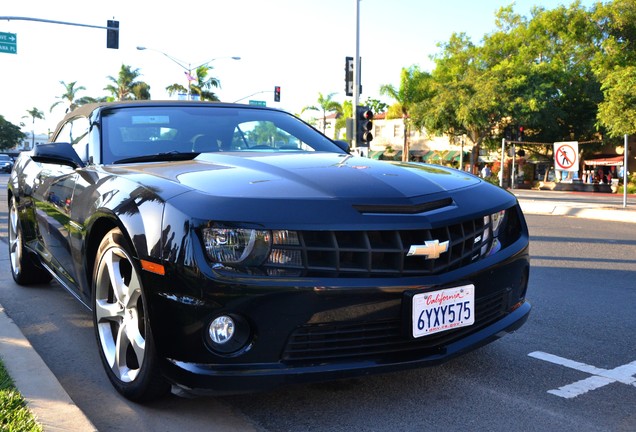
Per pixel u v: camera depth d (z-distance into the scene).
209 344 2.24
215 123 3.76
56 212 3.59
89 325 3.93
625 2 39.12
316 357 2.34
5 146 87.19
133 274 2.52
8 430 2.18
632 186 35.66
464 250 2.61
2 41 22.02
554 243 8.62
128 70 52.75
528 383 2.97
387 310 2.38
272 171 2.74
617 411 2.64
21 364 2.88
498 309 2.83
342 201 2.41
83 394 2.80
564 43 42.03
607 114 19.28
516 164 44.31
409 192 2.59
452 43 45.41
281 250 2.27
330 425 2.48
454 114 39.69
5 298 4.60
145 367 2.46
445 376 3.06
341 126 53.06
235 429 2.44
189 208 2.31
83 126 3.81
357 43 20.56
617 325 4.08
